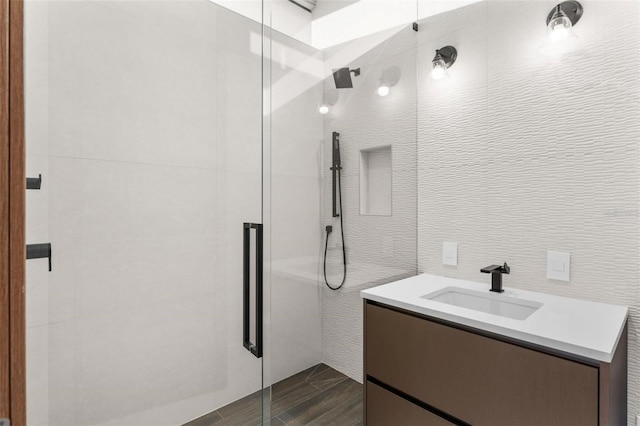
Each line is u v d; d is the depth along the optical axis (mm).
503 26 1567
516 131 1532
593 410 907
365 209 1760
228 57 1641
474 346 1139
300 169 1569
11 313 408
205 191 1564
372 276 1778
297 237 1559
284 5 1541
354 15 1717
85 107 1173
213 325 1586
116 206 1271
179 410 1457
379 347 1457
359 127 1744
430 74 1864
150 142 1377
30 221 1057
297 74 1566
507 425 1064
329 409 1601
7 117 405
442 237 1819
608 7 1279
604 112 1293
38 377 1087
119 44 1269
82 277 1181
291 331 1534
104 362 1243
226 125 1632
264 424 1459
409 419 1325
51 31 1081
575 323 1095
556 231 1421
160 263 1417
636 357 1226
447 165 1793
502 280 1590
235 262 1667
